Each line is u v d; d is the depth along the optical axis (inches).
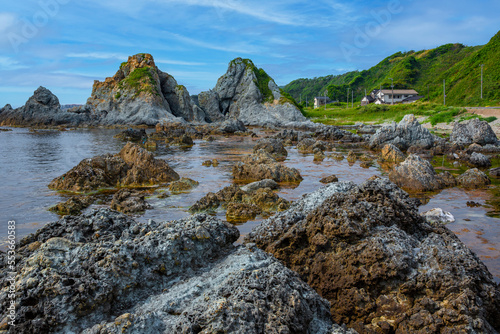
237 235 270.4
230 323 165.2
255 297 177.9
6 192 611.2
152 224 265.0
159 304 184.4
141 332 162.2
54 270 185.9
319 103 4776.1
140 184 675.4
